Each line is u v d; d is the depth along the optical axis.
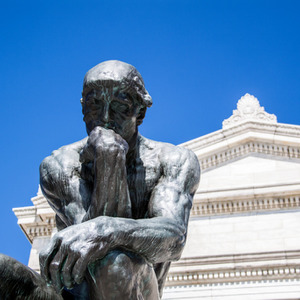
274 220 23.31
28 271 4.13
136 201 4.96
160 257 4.41
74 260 4.06
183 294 19.64
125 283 4.19
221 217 23.59
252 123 26.09
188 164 5.04
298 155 25.70
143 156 5.09
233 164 25.83
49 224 22.61
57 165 5.03
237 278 19.77
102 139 4.45
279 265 19.70
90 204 4.50
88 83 4.60
